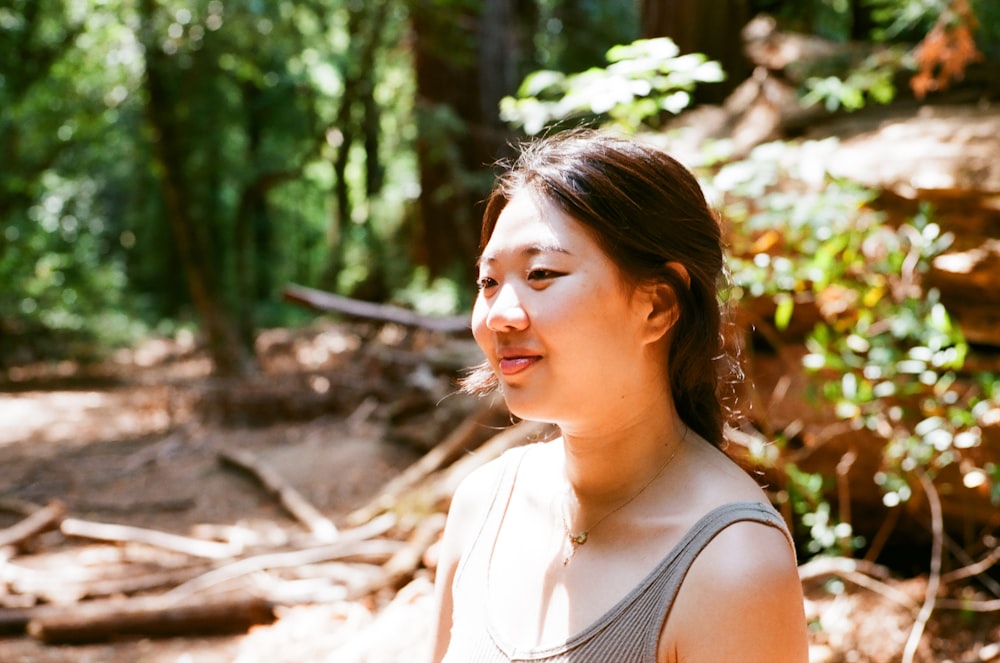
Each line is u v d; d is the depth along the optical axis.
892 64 4.30
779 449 3.72
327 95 18.27
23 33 12.88
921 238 3.30
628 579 1.11
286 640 4.15
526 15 13.02
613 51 3.65
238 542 5.84
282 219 24.56
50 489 7.50
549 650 1.11
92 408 11.53
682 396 1.26
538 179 1.15
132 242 23.83
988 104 4.05
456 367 7.91
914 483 3.58
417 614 3.87
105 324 18.19
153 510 6.80
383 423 8.20
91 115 14.04
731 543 1.06
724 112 4.95
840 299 3.69
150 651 4.35
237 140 17.86
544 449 1.36
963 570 3.31
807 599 3.55
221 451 8.02
